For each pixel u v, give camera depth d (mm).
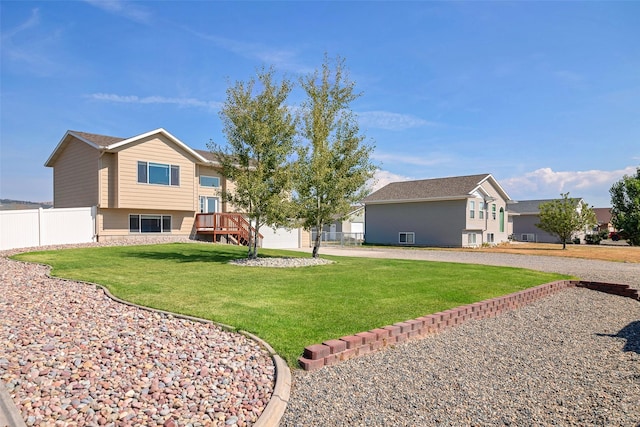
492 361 4973
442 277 10680
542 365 4914
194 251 15805
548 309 8562
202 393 3377
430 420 3367
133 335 4691
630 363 5059
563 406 3738
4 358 3730
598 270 15312
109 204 18594
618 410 3664
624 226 35094
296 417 3307
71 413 2879
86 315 5457
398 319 5988
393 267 12695
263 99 12789
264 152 12836
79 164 19750
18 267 10195
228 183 23750
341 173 13664
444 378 4316
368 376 4227
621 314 8250
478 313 7230
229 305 6391
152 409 3029
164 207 20047
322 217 14117
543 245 33781
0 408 2877
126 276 9016
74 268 10156
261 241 24422
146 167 19406
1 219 15453
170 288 7668
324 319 5836
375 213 34531
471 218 29531
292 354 4473
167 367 3844
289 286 8438
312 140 13711
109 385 3355
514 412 3586
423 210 31250
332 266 12500
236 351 4426
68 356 3906
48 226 16859
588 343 6012
